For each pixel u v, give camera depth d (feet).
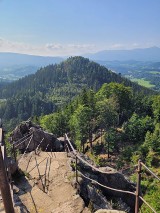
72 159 51.03
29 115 647.97
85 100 264.11
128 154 228.22
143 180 166.09
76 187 41.27
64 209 36.52
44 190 41.29
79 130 228.22
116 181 51.11
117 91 302.25
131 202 52.85
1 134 24.67
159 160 221.25
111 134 238.89
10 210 20.48
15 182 42.65
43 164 50.49
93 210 37.09
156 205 76.07
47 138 71.10
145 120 273.13
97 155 234.99
